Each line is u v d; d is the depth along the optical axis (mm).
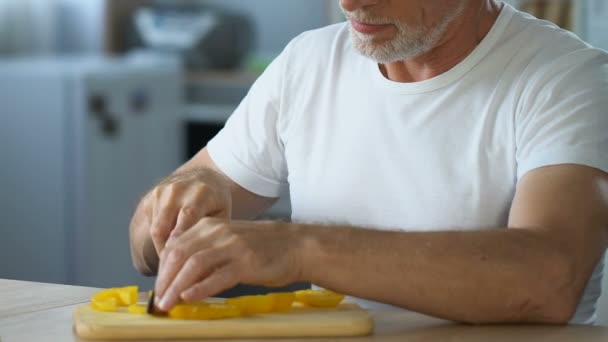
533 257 1099
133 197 3746
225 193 1286
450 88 1413
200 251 1082
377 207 1461
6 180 3574
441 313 1100
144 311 1105
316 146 1530
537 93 1338
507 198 1371
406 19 1309
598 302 1642
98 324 1040
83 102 3449
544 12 2828
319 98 1538
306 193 1537
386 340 1043
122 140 3654
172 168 3982
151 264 1555
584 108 1284
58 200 3512
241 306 1103
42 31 4348
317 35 1595
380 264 1089
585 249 1131
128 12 4457
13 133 3545
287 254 1093
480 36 1422
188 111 4129
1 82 3551
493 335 1063
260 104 1607
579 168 1212
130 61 4016
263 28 4488
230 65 4250
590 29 2801
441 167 1409
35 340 1035
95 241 3557
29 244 3572
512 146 1357
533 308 1098
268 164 1615
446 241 1104
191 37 4176
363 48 1340
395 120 1451
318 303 1150
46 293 1251
